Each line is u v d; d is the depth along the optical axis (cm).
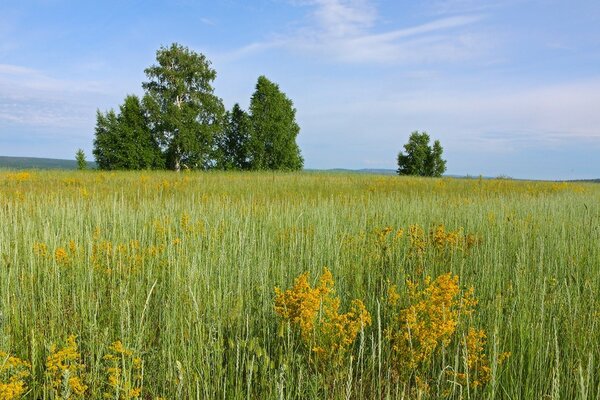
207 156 4100
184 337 336
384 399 292
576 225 727
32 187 1326
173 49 3875
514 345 333
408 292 379
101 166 4047
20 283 440
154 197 1132
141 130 3875
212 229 634
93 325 336
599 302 393
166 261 488
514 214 834
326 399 273
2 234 533
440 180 2272
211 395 290
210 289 415
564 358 309
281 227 677
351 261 538
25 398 288
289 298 316
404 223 766
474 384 278
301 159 4669
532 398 280
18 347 335
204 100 3922
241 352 334
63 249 499
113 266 469
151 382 312
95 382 290
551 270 491
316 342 310
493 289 428
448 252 571
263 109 4356
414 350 300
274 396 280
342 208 941
